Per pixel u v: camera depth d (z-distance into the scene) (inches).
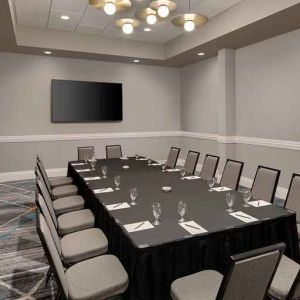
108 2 135.0
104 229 101.6
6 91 247.0
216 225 80.0
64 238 96.6
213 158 166.1
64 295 63.8
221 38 201.2
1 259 116.4
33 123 258.4
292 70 186.2
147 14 148.9
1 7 146.2
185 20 146.0
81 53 246.5
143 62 283.0
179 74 312.5
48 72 258.8
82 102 270.7
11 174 254.1
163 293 72.4
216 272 73.2
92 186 125.3
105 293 68.9
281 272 72.0
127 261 76.9
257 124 216.4
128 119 293.4
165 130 311.1
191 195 109.8
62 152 271.1
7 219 160.2
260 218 84.7
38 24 218.1
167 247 70.8
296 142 187.0
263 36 196.1
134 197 100.4
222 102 234.5
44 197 97.0
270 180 126.1
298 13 154.5
